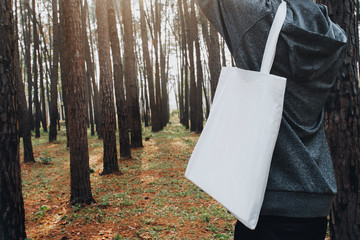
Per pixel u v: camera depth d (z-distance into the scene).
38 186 9.25
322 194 0.88
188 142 17.30
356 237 2.78
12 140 2.63
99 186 8.80
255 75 0.91
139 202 6.98
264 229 0.91
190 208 6.32
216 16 1.01
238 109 0.94
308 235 0.89
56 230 5.39
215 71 14.99
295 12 0.96
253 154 0.87
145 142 18.39
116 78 13.10
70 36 6.71
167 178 9.36
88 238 4.96
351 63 2.70
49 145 20.27
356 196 2.75
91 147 18.00
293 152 0.90
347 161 2.75
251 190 0.84
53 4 19.62
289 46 0.88
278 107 0.86
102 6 10.37
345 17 2.70
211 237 4.77
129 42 15.91
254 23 0.91
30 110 31.08
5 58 2.59
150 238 4.82
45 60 33.31
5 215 2.54
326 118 2.87
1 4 2.62
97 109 24.72
